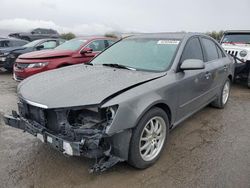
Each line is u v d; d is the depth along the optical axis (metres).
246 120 4.77
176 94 3.38
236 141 3.85
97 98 2.56
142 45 4.05
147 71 3.41
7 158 3.24
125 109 2.60
